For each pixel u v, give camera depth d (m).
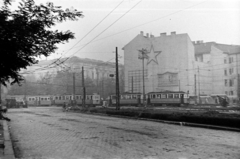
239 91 70.38
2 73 7.87
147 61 76.88
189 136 11.54
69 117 26.11
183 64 71.56
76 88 80.00
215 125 14.91
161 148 8.75
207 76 80.00
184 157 7.42
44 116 28.16
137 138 11.01
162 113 20.09
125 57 80.88
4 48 6.76
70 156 7.77
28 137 11.96
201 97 59.34
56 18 7.89
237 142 9.87
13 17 6.94
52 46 8.49
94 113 32.16
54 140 10.87
